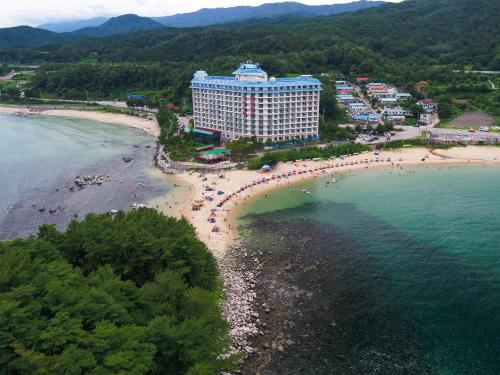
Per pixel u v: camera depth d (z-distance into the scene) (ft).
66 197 576.20
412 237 458.09
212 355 240.53
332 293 353.51
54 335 197.06
